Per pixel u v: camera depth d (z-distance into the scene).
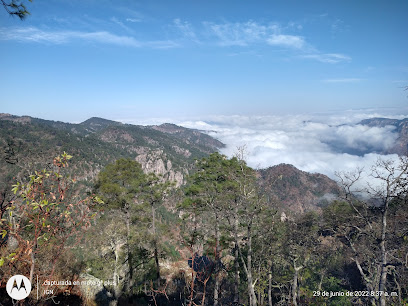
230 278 21.42
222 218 16.48
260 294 20.94
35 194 5.01
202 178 19.59
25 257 5.36
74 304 13.33
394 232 11.12
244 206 15.47
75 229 5.41
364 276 12.01
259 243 19.33
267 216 18.30
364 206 11.55
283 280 20.64
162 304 18.61
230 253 19.50
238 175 18.03
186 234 15.56
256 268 19.22
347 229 13.27
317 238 19.34
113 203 19.41
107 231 18.95
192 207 18.20
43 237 5.11
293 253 18.44
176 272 23.48
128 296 19.80
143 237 19.67
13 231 4.98
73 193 5.52
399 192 9.83
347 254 20.45
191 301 6.58
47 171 5.28
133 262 20.77
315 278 21.86
